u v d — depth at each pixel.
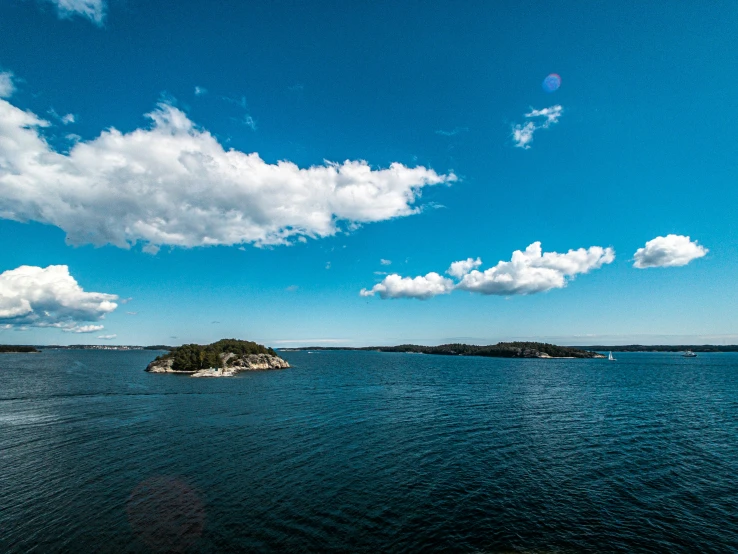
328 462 30.33
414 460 31.11
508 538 19.52
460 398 66.75
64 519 20.59
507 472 28.58
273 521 20.70
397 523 20.77
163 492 24.22
